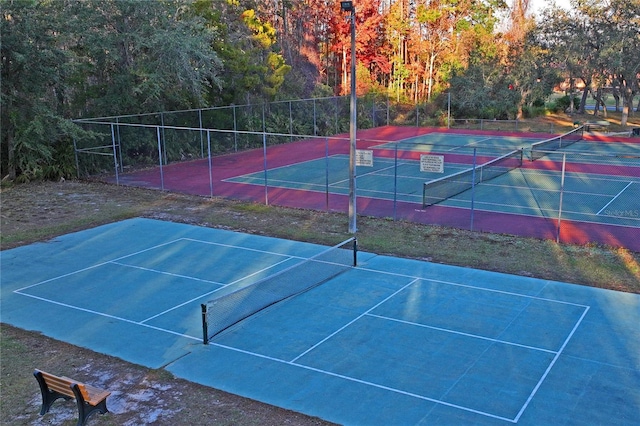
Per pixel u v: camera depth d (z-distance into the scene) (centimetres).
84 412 828
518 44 5412
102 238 1825
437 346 1071
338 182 2691
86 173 2873
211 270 1523
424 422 829
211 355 1052
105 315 1244
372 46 6062
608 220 1980
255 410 866
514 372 972
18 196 2414
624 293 1327
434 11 5959
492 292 1339
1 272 1520
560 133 4566
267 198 2319
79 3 2861
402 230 1880
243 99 3947
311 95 4956
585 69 4706
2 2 2403
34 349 1087
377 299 1305
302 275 1464
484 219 2002
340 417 845
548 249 1661
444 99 5491
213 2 4184
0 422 848
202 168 3116
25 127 2602
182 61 2991
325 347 1073
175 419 845
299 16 5938
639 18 4312
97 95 3080
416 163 3198
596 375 960
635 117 5466
